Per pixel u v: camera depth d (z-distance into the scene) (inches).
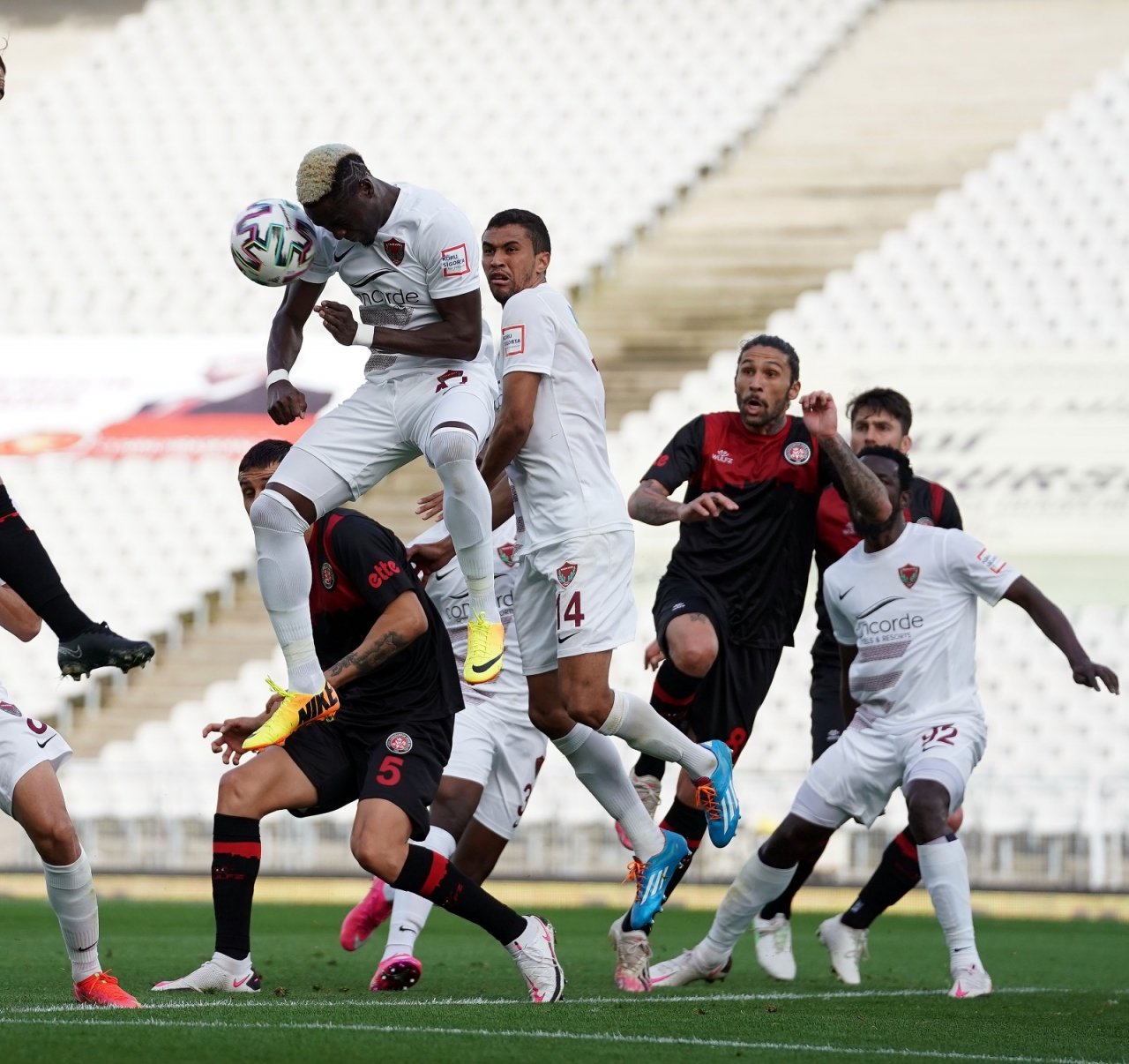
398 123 3184.1
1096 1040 631.2
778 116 3097.9
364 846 698.8
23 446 2677.2
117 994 657.6
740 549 882.1
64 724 2369.6
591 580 725.9
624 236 2923.2
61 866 637.3
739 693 889.5
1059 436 2324.1
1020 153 2802.7
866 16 3245.6
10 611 700.0
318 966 952.9
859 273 2677.2
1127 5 3159.5
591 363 744.3
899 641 829.8
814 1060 547.2
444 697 739.4
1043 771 2110.0
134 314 2915.8
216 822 738.8
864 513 816.3
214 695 2321.6
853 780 835.4
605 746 770.2
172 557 2576.3
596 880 1861.5
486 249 743.1
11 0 3772.1
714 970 885.2
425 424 718.5
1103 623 2222.0
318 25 3398.1
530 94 3196.4
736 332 2768.2
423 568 784.9
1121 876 1827.0
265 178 3132.4
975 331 2566.4
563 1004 710.5
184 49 3417.8
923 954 1166.3
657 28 3262.8
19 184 3198.8
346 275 722.8
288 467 717.3
